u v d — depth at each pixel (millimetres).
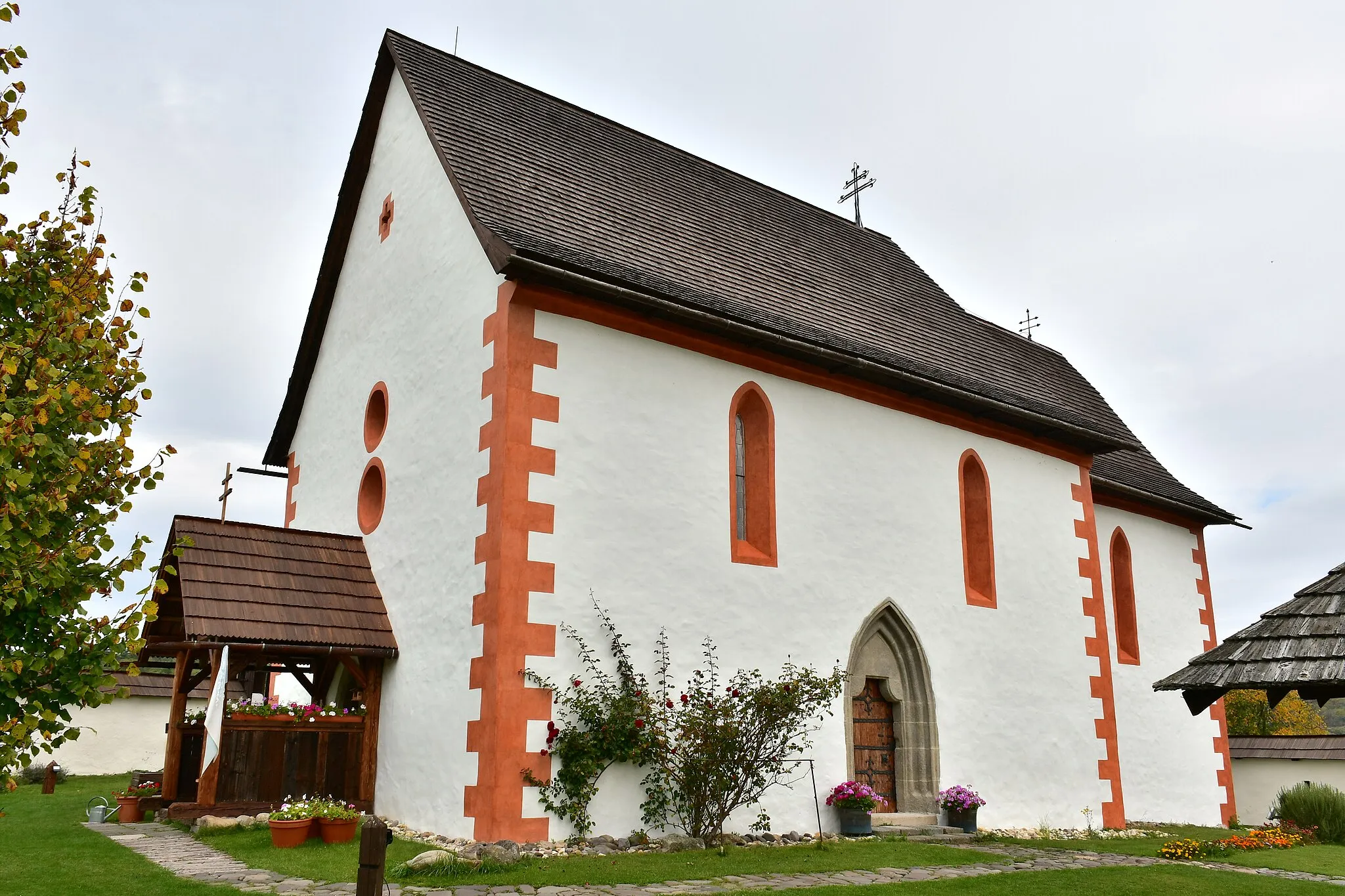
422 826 11219
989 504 16047
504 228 12078
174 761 12555
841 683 13094
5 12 6035
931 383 14867
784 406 13688
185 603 11672
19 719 5500
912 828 13469
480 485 11320
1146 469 21594
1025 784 15211
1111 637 18781
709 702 11617
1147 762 18562
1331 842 14156
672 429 12383
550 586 10945
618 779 10992
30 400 5422
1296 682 5141
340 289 16484
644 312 12312
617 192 15141
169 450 6168
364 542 13969
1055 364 20828
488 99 15398
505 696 10391
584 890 8289
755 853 10695
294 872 8688
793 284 16172
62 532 5730
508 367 11203
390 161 15352
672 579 11945
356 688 14031
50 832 11250
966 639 15062
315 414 16859
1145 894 8812
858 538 14078
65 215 6406
